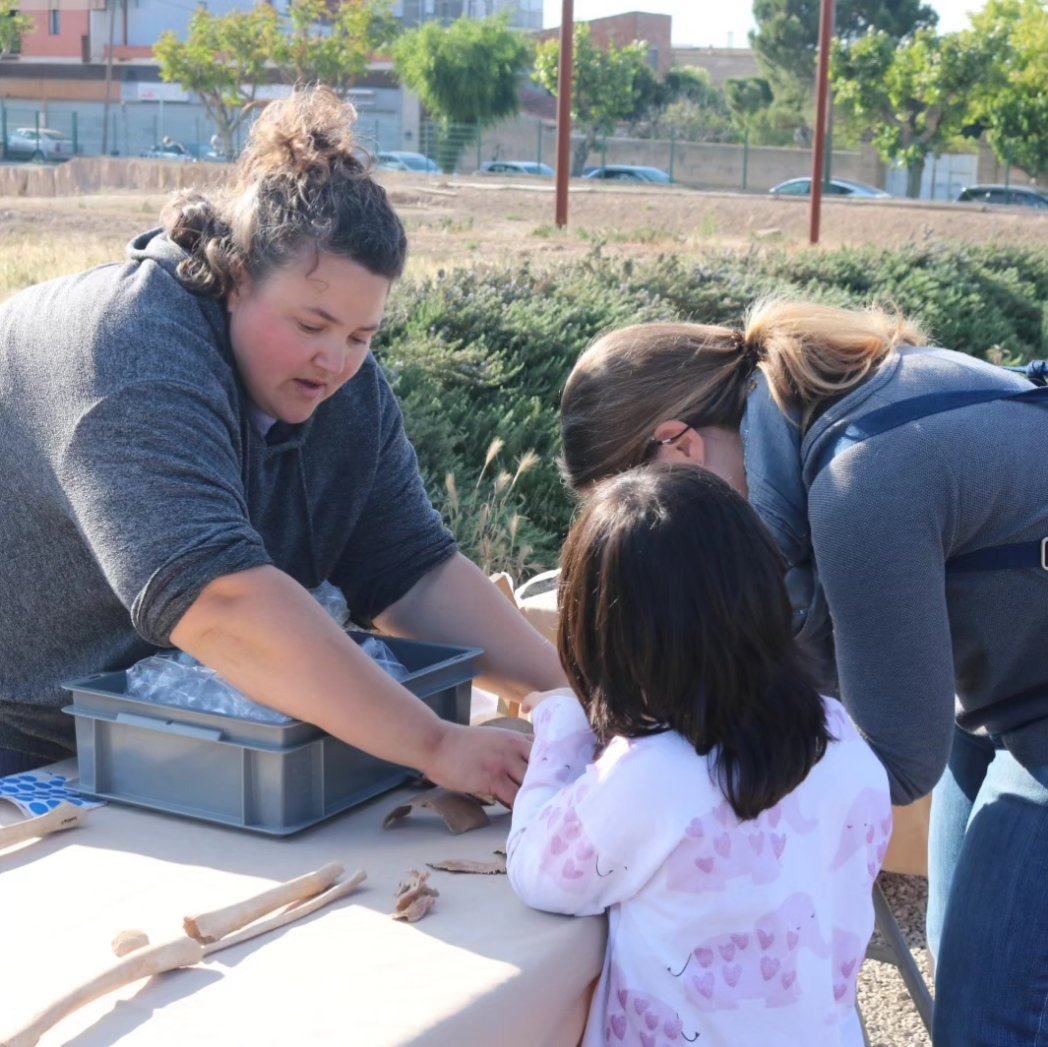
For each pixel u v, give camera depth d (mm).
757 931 1585
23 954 1494
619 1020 1612
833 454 1830
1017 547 1868
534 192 29656
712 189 47688
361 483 2295
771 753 1562
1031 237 26750
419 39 50469
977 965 2002
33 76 60594
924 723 1813
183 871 1724
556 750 1736
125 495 1787
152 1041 1314
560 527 6477
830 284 11891
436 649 2211
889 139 50531
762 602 1587
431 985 1428
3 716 2148
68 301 1929
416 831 1903
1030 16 49031
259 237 1882
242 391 2018
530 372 7477
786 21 59844
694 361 1957
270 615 1795
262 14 46312
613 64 54031
